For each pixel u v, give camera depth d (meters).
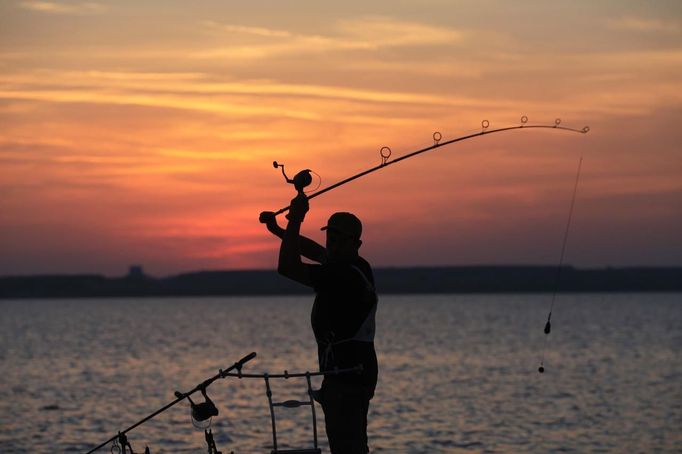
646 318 179.75
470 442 32.69
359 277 9.41
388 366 70.00
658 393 49.09
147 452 10.85
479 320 178.50
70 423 37.94
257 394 45.69
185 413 38.47
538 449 31.19
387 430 35.50
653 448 31.33
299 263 9.21
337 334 9.41
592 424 37.09
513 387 53.09
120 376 63.03
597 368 67.00
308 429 33.97
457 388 52.47
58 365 73.31
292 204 9.31
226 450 29.64
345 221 9.56
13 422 38.25
